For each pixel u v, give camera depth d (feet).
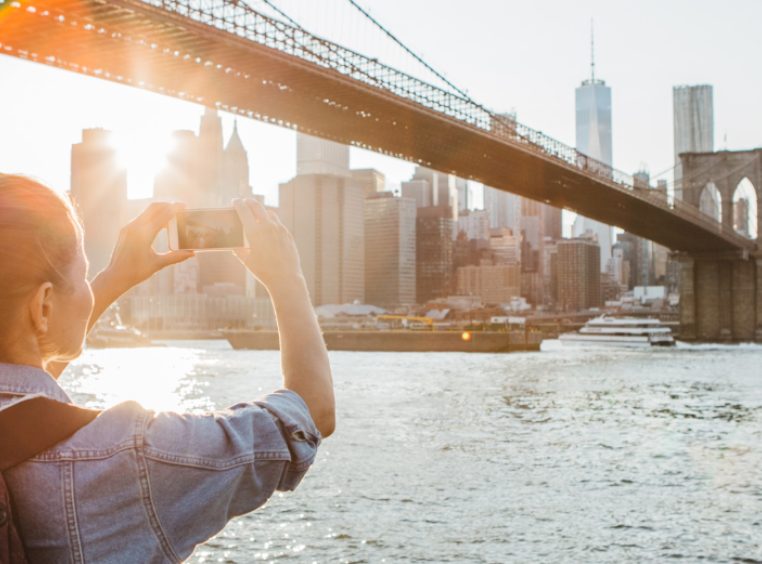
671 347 388.37
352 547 41.55
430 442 75.92
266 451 5.08
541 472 61.21
